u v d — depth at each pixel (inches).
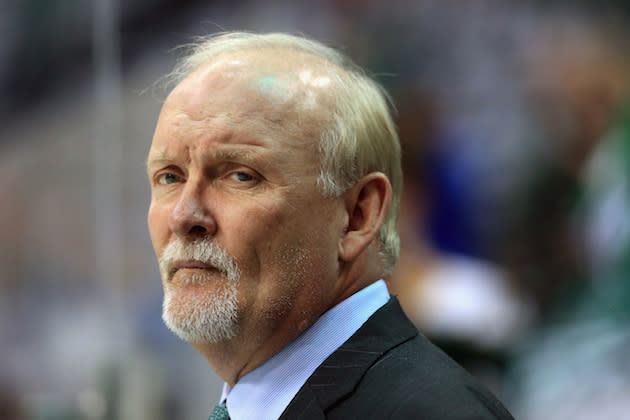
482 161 505.4
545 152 495.2
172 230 190.5
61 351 561.6
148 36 518.0
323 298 195.3
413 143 515.2
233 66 195.3
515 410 452.8
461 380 185.5
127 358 458.9
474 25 514.6
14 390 572.1
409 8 525.0
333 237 195.3
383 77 525.7
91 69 566.3
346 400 183.0
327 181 192.5
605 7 494.0
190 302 189.2
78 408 430.9
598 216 476.1
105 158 519.8
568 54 498.6
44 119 602.5
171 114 195.2
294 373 193.3
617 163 475.5
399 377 183.0
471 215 498.9
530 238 488.7
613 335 451.2
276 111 189.8
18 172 609.6
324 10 538.3
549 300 479.2
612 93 487.5
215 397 463.5
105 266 520.7
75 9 569.6
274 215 187.2
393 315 201.2
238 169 188.7
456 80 516.1
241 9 534.6
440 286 479.8
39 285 596.4
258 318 189.6
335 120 195.0
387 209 202.7
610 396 436.5
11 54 600.4
